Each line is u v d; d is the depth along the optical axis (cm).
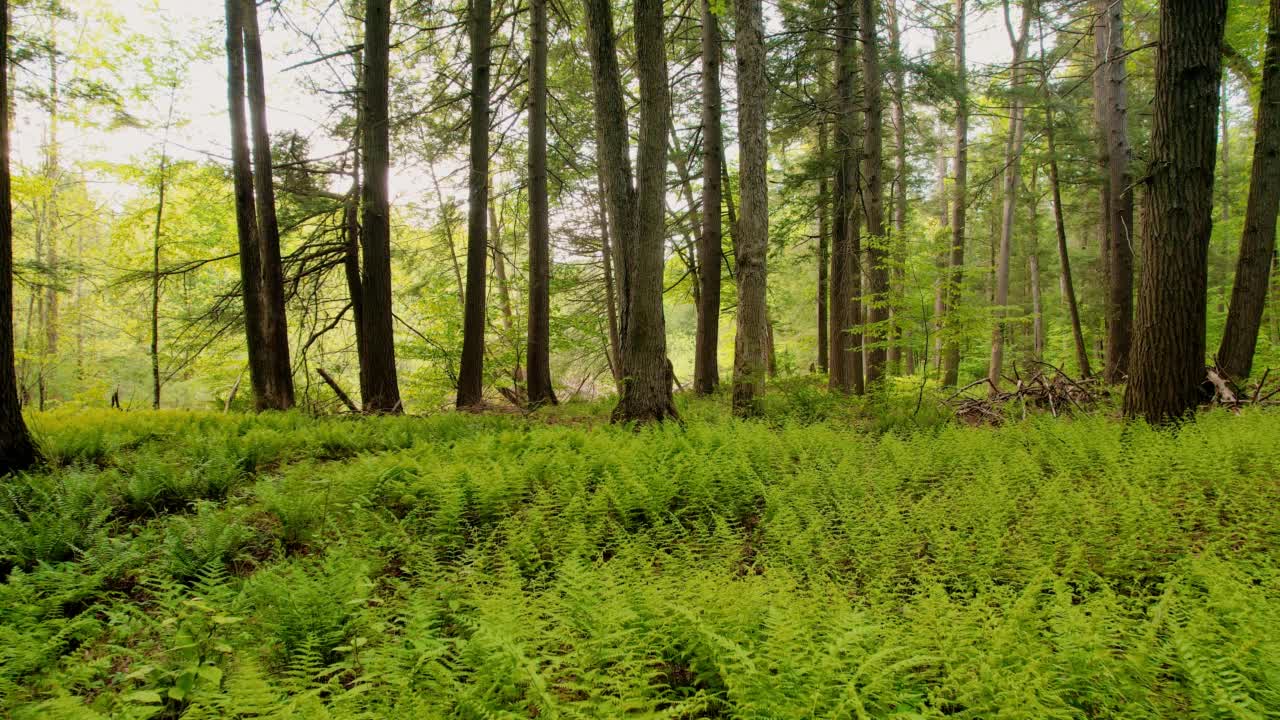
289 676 355
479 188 1433
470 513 630
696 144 1834
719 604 369
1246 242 1008
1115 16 1407
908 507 598
